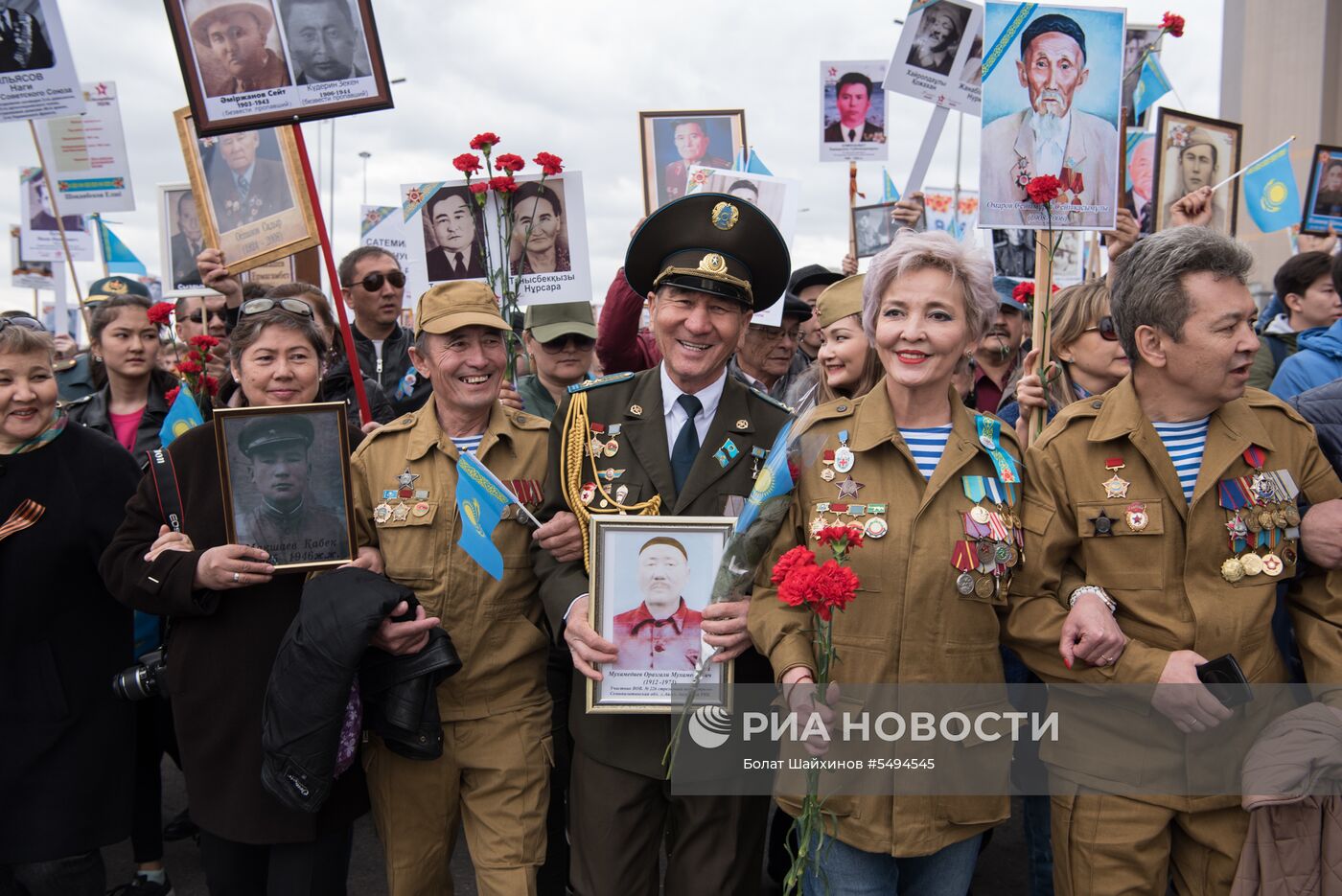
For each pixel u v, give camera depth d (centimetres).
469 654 299
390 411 489
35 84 463
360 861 451
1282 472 249
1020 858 436
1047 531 256
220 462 288
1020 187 359
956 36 532
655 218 294
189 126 450
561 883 341
